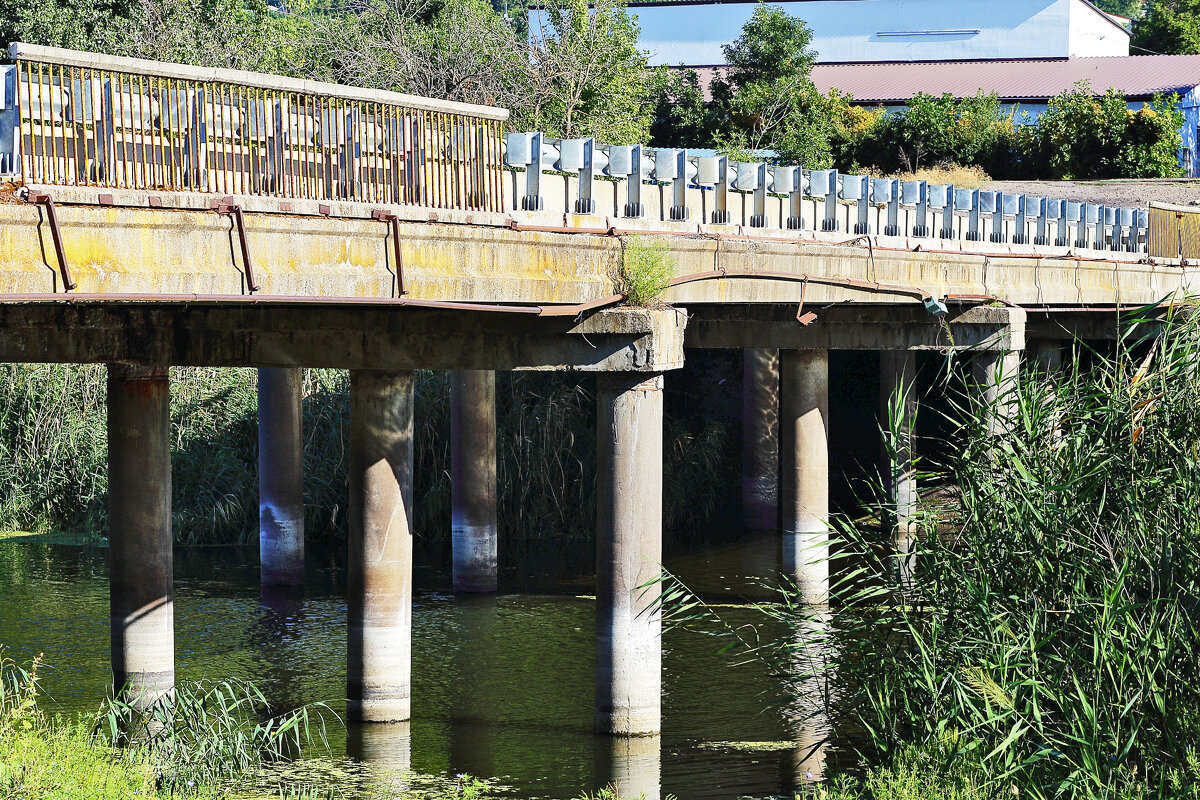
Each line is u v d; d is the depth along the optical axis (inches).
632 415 723.4
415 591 1168.8
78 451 1384.1
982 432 650.8
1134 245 1451.8
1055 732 562.3
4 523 1386.6
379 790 654.5
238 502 1363.2
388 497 784.3
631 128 2007.9
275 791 642.2
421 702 827.4
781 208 949.2
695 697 832.9
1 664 680.4
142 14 1850.4
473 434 1157.1
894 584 651.5
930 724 599.5
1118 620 564.4
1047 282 1192.2
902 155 2632.9
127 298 487.2
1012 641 585.6
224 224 543.5
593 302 700.0
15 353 724.7
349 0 2278.5
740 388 1700.3
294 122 590.9
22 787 505.4
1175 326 650.2
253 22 2073.1
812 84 2696.9
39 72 492.4
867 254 966.4
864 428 1723.7
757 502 1501.0
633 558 730.2
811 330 1066.1
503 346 730.2
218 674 884.0
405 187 636.7
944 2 3161.9
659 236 765.3
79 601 1080.2
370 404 783.1
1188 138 2849.4
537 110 1943.9
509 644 980.6
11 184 475.8
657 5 3203.7
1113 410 618.2
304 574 1216.8
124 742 692.7
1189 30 3900.1
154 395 797.9
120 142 551.8
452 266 647.8
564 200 767.7
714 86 2610.7
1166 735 542.3
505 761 706.8
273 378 1157.1
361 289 599.2
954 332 1031.0
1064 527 600.1
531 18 2613.2
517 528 1389.0
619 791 657.6
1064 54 3100.4
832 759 705.0
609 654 737.0
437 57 2006.6
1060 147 2657.5
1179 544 581.6
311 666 907.4
